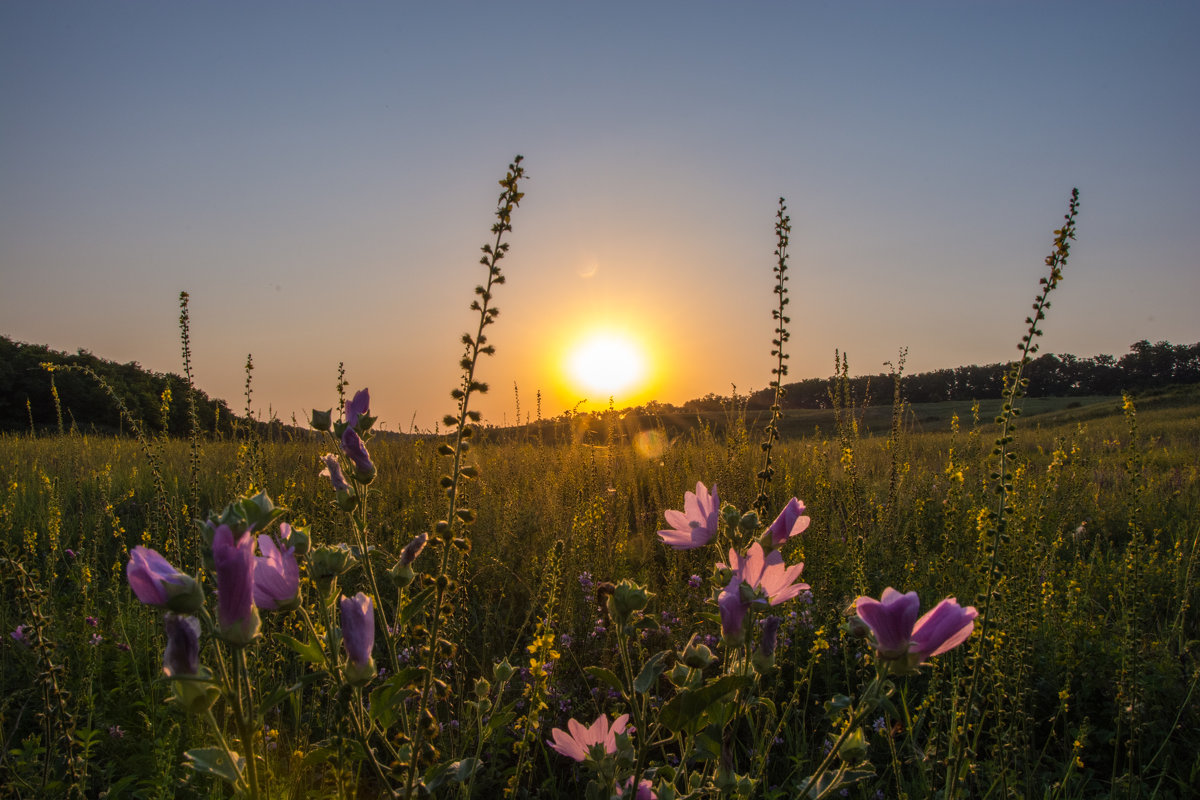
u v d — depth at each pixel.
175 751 2.79
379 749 2.72
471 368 1.90
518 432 9.60
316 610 2.93
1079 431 8.53
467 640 3.79
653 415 10.22
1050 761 3.47
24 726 3.27
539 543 5.39
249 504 1.29
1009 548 3.88
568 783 3.15
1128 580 4.65
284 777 2.38
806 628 3.94
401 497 6.73
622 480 7.58
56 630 3.69
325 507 5.10
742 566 1.71
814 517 5.64
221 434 7.56
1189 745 3.40
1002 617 3.25
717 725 1.51
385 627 1.73
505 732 3.26
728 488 6.03
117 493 6.89
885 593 1.43
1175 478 8.58
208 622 1.22
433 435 7.90
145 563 1.19
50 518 4.91
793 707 3.38
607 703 3.46
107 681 3.73
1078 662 3.74
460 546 1.84
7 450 9.04
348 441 1.68
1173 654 4.02
